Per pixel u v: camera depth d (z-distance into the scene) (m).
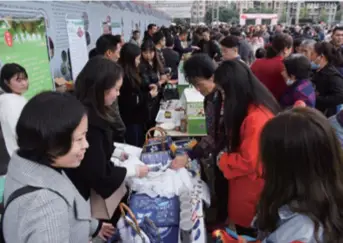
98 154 1.29
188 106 2.43
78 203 0.89
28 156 0.76
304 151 0.77
